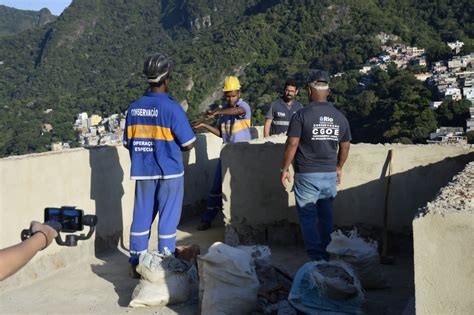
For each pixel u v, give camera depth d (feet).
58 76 477.36
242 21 403.75
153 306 13.11
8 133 293.84
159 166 14.80
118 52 525.34
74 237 6.72
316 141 14.66
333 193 15.14
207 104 310.45
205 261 12.31
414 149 16.47
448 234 7.83
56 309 13.26
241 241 18.28
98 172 17.80
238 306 12.07
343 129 15.02
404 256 16.58
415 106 180.04
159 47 513.86
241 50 337.31
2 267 4.77
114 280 15.37
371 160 16.88
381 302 12.89
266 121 23.76
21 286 14.87
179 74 324.39
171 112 14.58
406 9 376.68
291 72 291.79
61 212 6.84
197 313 12.75
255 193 18.10
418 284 8.02
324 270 12.01
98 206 17.81
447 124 168.25
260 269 13.65
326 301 11.56
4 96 461.78
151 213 15.19
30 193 15.33
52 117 327.26
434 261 7.92
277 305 12.09
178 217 15.11
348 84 251.19
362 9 354.54
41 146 263.70
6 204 14.58
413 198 16.48
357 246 13.80
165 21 569.23
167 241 14.85
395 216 16.66
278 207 17.93
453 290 7.84
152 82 14.90
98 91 390.21
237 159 18.16
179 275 13.35
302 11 355.56
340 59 306.14
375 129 175.42
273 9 375.25
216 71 320.09
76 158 16.90
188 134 14.71
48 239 5.50
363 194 17.01
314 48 330.34
